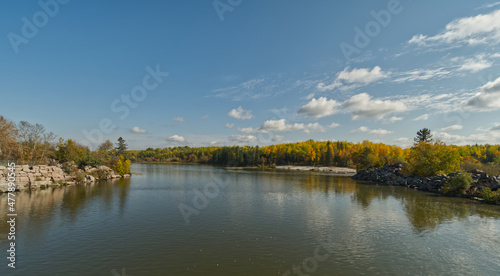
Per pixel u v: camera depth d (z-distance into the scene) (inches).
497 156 4840.1
